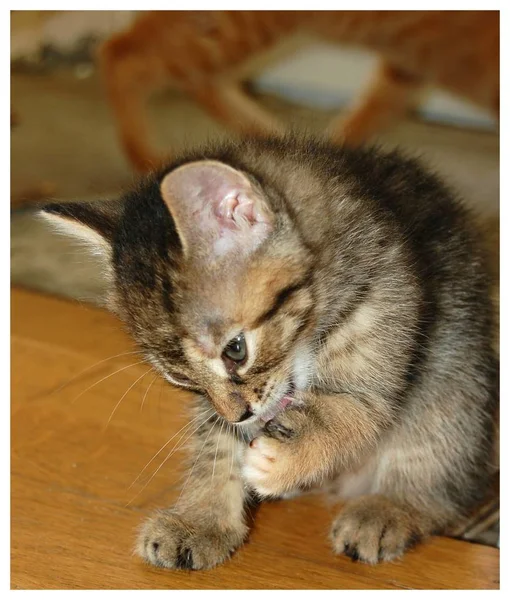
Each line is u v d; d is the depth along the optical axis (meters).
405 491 0.54
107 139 0.91
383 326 0.51
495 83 0.77
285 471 0.51
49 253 0.74
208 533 0.52
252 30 0.79
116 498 0.54
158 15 0.78
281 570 0.51
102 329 0.67
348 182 0.53
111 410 0.60
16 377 0.62
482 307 0.56
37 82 1.05
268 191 0.50
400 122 0.90
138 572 0.50
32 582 0.49
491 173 0.80
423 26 0.77
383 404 0.51
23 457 0.56
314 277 0.50
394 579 0.51
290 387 0.51
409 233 0.54
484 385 0.55
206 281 0.49
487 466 0.56
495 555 0.53
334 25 0.78
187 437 0.54
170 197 0.48
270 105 0.97
